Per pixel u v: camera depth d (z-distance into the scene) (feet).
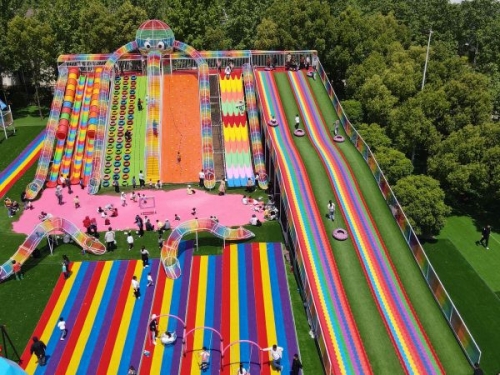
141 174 187.01
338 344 113.39
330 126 195.93
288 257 152.15
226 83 225.15
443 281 144.25
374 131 192.34
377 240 140.67
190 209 176.96
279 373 111.04
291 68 229.04
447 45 268.00
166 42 220.43
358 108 215.31
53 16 267.39
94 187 185.98
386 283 128.47
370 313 120.67
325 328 116.98
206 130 202.28
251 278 142.10
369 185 159.74
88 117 208.33
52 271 146.61
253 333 122.11
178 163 198.18
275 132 191.21
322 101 209.97
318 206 152.05
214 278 142.31
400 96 208.13
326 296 124.98
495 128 166.71
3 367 76.48
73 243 159.43
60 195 180.55
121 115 213.05
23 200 180.75
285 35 259.80
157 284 140.05
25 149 223.92
